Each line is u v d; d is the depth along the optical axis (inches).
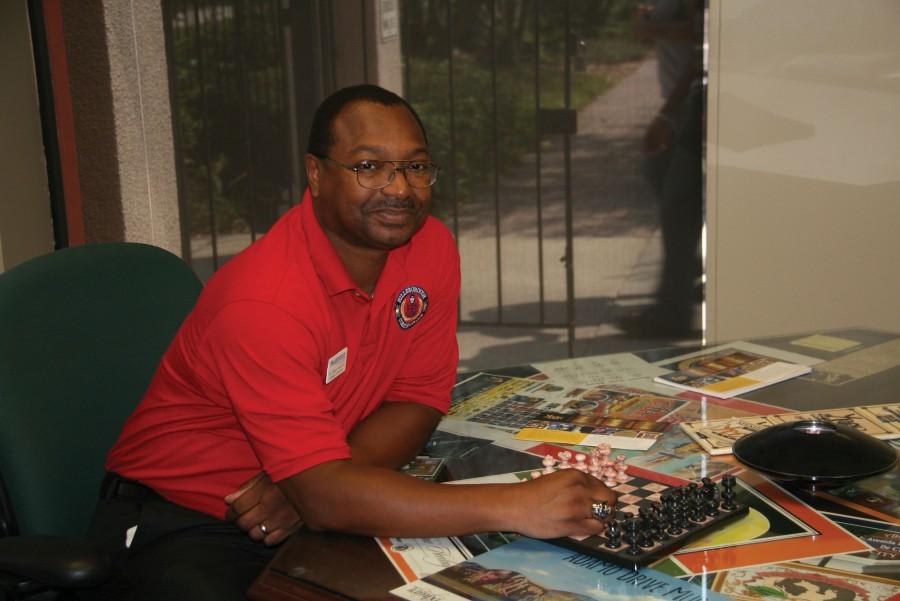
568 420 58.4
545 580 39.1
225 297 50.0
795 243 123.6
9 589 46.1
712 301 126.8
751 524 43.2
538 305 131.0
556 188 126.9
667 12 120.6
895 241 122.0
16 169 102.6
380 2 121.0
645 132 124.5
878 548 40.6
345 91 52.0
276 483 48.3
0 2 99.0
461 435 57.2
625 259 128.7
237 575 51.1
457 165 126.6
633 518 41.8
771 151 121.2
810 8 116.6
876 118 118.6
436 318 58.6
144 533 55.6
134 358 59.7
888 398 59.9
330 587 39.6
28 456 51.3
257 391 48.2
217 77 120.0
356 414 56.1
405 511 44.1
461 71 123.5
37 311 54.7
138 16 115.2
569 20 121.6
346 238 51.9
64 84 107.5
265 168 123.3
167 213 120.9
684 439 54.3
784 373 65.2
